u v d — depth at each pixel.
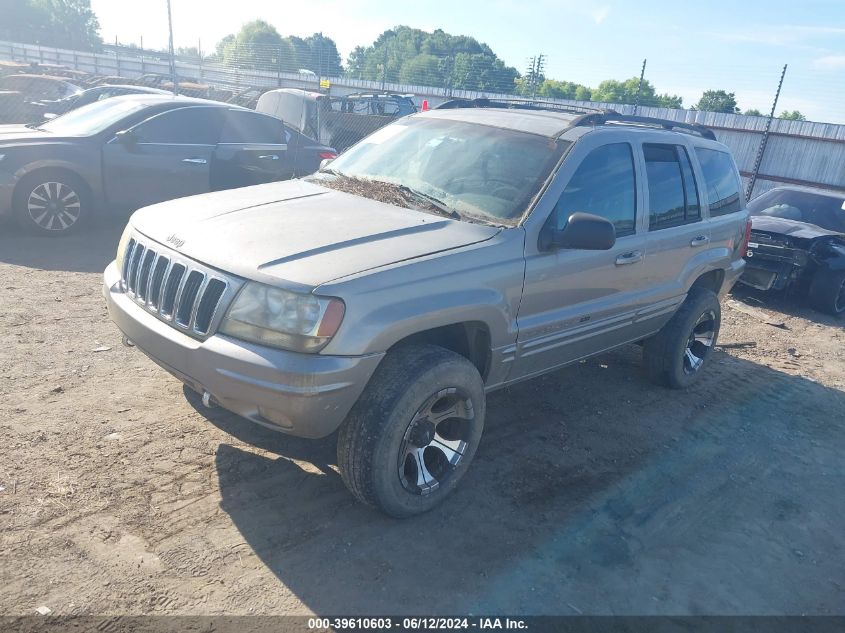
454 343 3.64
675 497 3.87
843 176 16.19
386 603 2.80
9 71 21.27
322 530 3.21
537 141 4.07
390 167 4.30
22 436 3.68
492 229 3.54
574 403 5.01
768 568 3.34
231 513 3.25
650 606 2.96
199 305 3.04
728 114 17.78
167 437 3.84
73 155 7.70
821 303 8.54
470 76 25.67
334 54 30.56
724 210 5.44
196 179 8.63
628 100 22.72
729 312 8.34
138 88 13.52
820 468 4.45
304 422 2.86
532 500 3.67
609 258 4.11
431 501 3.38
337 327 2.82
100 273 6.77
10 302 5.70
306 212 3.58
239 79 28.92
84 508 3.14
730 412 5.18
